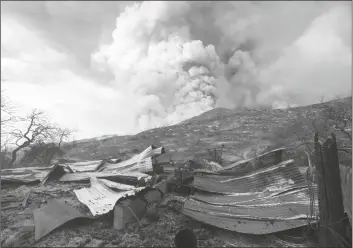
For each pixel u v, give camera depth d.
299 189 9.20
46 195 13.40
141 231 8.67
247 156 33.12
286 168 10.31
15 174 18.52
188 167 15.66
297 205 8.38
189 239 7.18
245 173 11.63
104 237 8.39
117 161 22.88
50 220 9.10
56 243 8.02
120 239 8.20
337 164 6.76
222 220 8.39
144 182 14.58
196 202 9.73
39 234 8.38
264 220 8.01
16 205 11.62
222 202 9.48
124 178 15.72
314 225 7.51
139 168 17.77
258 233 7.66
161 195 11.01
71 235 8.54
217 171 13.03
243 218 8.28
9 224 9.49
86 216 9.37
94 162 21.64
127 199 9.88
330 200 6.66
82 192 12.85
